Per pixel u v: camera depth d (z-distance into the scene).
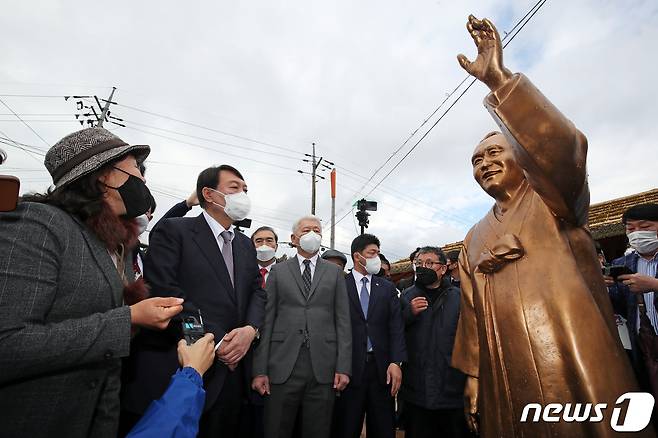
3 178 1.08
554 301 1.61
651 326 2.92
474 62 1.70
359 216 10.97
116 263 1.70
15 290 1.18
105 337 1.29
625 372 1.51
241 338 2.44
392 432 3.65
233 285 2.74
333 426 3.63
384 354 3.75
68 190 1.51
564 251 1.69
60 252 1.34
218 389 2.40
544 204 1.80
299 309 3.37
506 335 1.70
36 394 1.23
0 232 1.23
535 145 1.53
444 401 3.37
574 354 1.52
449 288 3.82
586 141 1.65
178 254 2.63
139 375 2.01
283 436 3.09
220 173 2.90
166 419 1.31
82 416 1.32
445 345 3.51
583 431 1.48
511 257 1.76
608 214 6.82
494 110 1.57
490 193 2.04
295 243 3.82
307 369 3.19
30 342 1.15
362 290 4.14
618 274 2.91
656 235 3.08
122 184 1.59
